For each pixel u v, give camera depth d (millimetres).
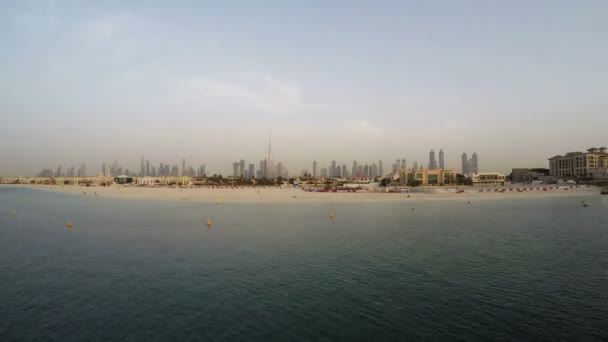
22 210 74375
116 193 153125
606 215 62188
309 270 25875
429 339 15477
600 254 30922
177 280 23547
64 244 35594
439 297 20406
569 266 26938
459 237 39531
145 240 37719
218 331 16203
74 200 109500
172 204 90250
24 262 28297
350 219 56875
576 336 15742
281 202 97062
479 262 28203
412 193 143375
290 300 19938
